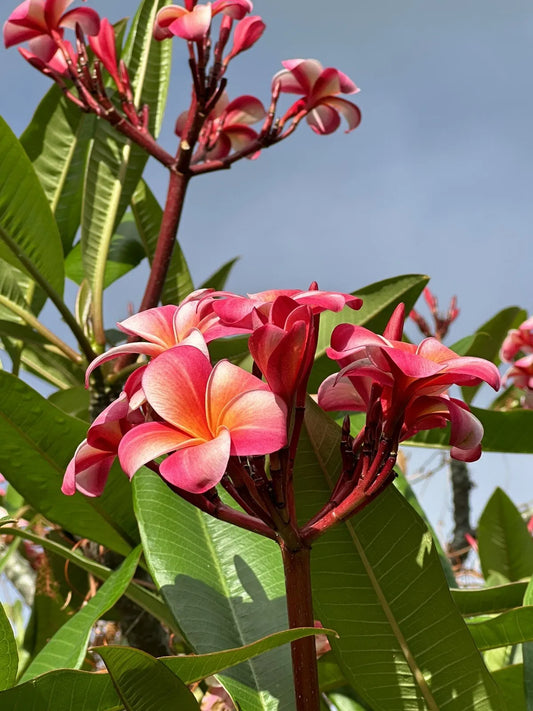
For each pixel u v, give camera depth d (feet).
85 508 2.75
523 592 2.57
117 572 2.35
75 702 1.89
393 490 2.03
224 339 3.03
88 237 3.64
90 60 3.88
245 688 2.10
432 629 2.02
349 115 3.41
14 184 3.14
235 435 1.51
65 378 4.28
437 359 1.64
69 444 2.62
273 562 2.31
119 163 3.74
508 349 4.17
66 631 2.21
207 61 3.10
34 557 3.83
